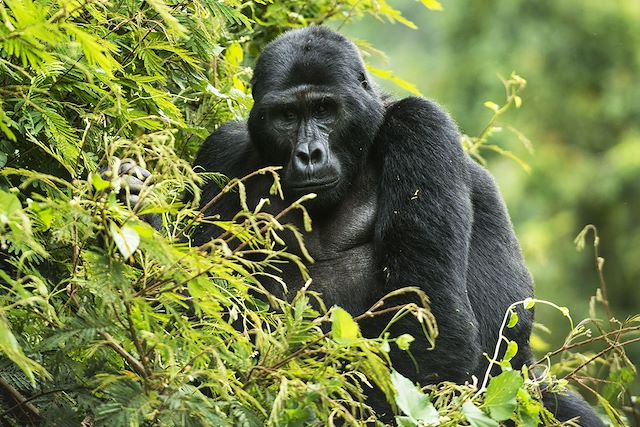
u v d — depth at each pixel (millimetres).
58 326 6359
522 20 32406
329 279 9719
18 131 7652
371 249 9891
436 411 6672
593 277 28938
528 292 10797
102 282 5977
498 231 10680
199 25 8500
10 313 6344
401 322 8867
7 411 6578
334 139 9805
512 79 12578
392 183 9719
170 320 6801
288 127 9812
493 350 10250
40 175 6172
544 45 31984
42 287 6000
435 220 9430
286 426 6457
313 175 9492
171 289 6293
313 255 9852
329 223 9977
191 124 10328
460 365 8898
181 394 6152
